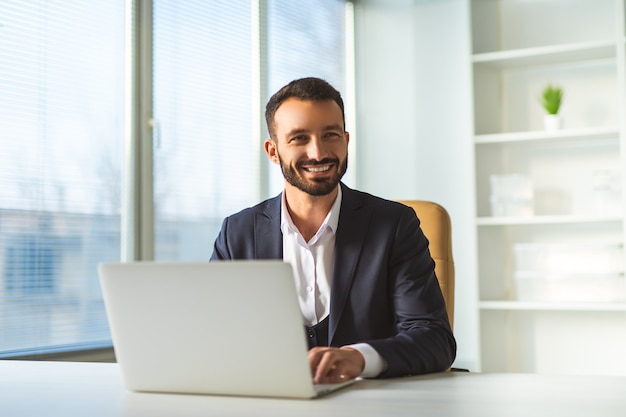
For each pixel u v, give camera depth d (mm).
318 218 1858
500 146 4145
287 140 1750
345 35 4941
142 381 1357
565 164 4039
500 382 1443
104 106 3332
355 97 4945
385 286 1812
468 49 4016
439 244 2258
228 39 4020
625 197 3670
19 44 3010
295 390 1260
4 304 2938
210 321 1283
